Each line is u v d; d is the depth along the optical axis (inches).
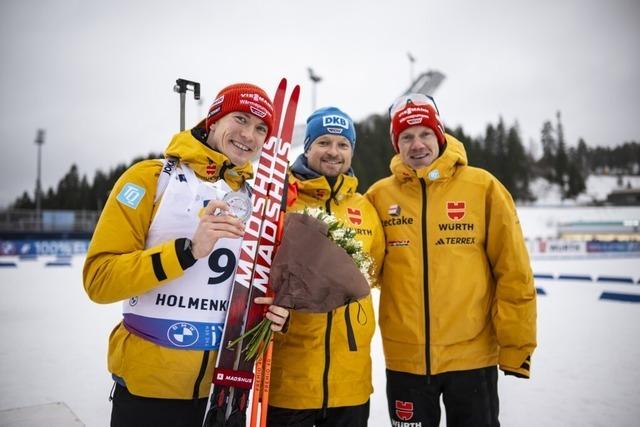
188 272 57.4
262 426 61.3
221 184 61.3
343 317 71.1
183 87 81.4
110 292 52.2
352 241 64.9
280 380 69.5
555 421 110.0
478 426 75.1
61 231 1004.6
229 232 52.7
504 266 77.8
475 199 81.0
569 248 871.1
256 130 64.9
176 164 60.1
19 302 303.9
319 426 71.5
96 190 1862.7
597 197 2030.0
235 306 58.7
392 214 83.6
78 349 177.2
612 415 113.2
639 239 1152.2
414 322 77.3
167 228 56.8
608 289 390.3
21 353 170.9
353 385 70.4
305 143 84.4
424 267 78.7
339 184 79.0
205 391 57.5
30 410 106.1
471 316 76.9
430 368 75.5
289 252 60.9
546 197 2032.5
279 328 60.2
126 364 55.5
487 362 78.2
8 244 806.5
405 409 77.2
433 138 84.1
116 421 56.2
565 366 157.8
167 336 55.6
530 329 74.7
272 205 65.3
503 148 2010.3
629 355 172.1
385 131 1699.1
